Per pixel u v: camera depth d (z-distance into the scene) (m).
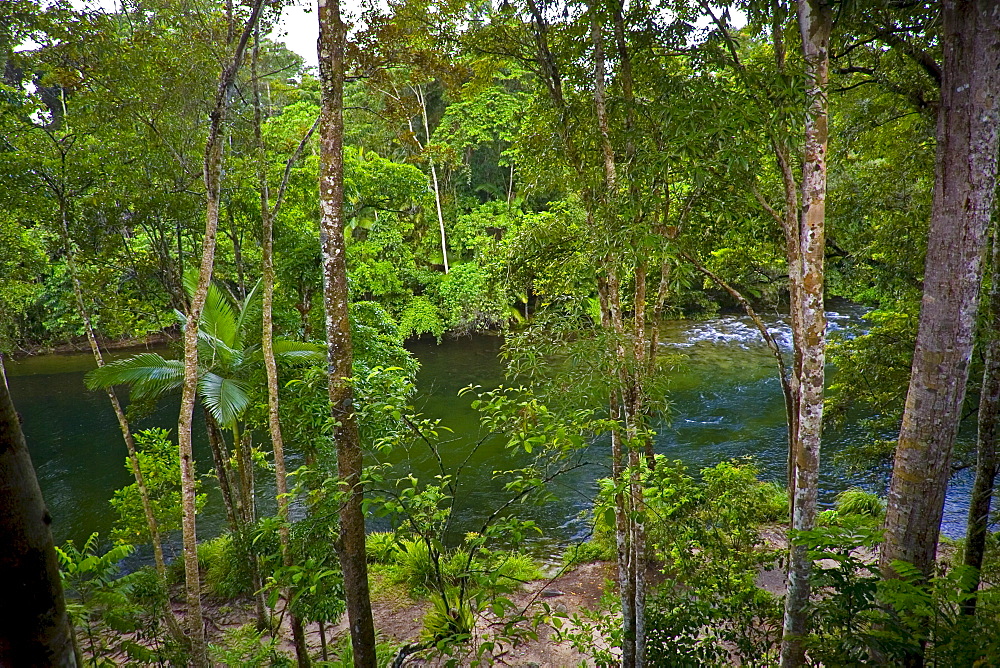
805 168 5.31
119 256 10.74
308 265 11.87
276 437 8.84
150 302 12.44
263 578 10.16
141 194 9.99
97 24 8.22
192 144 9.81
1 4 7.59
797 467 5.57
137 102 8.77
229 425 10.59
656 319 8.37
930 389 5.07
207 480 16.62
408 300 29.77
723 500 8.03
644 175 5.45
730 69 6.08
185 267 11.73
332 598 7.69
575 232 6.62
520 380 23.20
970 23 4.74
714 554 7.21
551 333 6.06
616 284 5.95
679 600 6.80
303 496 14.84
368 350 11.93
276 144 12.62
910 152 9.61
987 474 6.82
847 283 11.41
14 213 9.95
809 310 5.39
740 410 18.88
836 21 5.21
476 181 32.66
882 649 3.66
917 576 3.96
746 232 8.01
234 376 10.48
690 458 15.83
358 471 6.39
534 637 6.05
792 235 5.91
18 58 8.25
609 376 5.66
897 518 5.32
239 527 10.91
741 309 31.50
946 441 5.08
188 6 8.41
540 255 6.80
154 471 11.59
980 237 4.86
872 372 10.35
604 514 5.35
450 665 5.96
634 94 6.75
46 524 1.44
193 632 7.44
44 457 17.61
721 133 4.99
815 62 5.11
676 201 6.95
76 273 9.41
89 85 8.77
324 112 6.12
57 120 10.18
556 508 14.16
